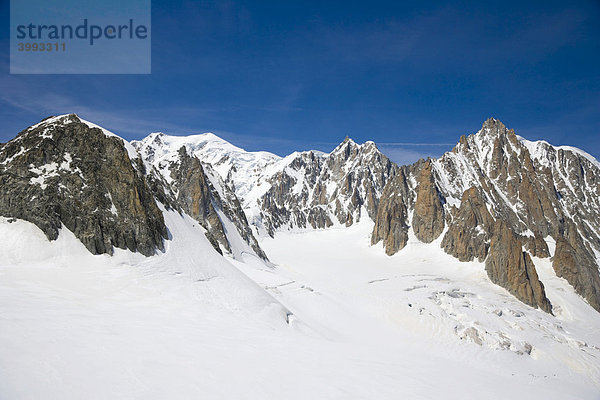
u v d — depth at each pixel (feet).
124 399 45.83
